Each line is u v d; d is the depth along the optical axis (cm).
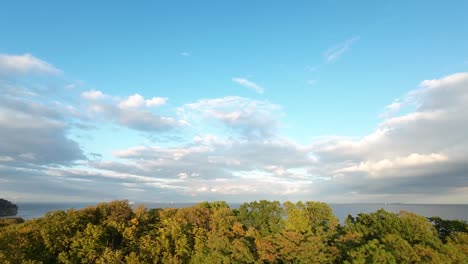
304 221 8594
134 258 6956
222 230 8375
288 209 9788
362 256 6056
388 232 8031
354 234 7844
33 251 7056
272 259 6538
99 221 8681
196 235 8131
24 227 7956
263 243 6931
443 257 6084
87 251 7200
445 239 8112
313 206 9688
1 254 5850
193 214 9531
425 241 7375
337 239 7925
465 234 7812
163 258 7338
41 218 8712
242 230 8625
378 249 6028
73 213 8325
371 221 8931
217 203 11319
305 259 6388
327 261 6650
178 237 7812
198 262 6800
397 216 8794
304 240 7044
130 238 8100
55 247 7225
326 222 9475
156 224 9094
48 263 7056
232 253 6662
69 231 7588
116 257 7025
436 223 9312
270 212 9819
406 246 6206
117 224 8338
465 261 6225
